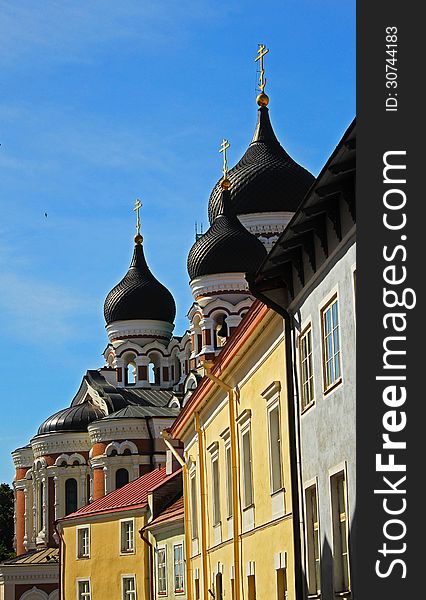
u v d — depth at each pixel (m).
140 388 99.44
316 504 25.27
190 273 88.88
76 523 65.00
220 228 87.94
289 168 90.88
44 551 86.44
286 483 27.73
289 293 27.05
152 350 102.00
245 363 32.31
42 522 95.31
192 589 44.75
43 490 95.50
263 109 94.44
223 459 37.03
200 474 41.31
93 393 98.44
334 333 23.20
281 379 28.19
